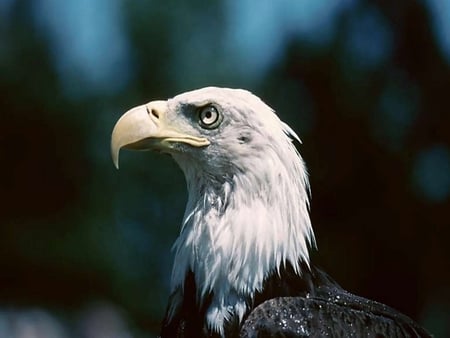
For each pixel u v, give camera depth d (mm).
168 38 26016
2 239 25078
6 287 24812
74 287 24797
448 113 21062
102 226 25172
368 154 20922
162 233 24953
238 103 8570
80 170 25547
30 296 24734
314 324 8258
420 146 21062
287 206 8453
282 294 8438
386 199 20844
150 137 8703
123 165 25250
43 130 25703
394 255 20781
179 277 8672
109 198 25266
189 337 8484
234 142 8547
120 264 24766
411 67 21312
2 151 25656
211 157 8570
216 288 8430
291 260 8484
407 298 20891
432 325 20828
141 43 26016
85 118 25750
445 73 21219
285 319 8234
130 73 26078
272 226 8398
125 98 25906
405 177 20875
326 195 20875
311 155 20969
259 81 22547
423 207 20875
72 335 23703
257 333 8172
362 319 8445
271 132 8492
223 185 8594
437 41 21375
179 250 8703
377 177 20844
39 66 26156
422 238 20844
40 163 25672
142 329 24219
